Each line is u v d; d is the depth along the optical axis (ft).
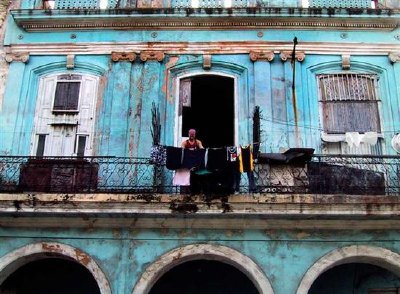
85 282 40.83
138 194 34.35
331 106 41.11
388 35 42.68
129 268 34.83
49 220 35.68
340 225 35.22
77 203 34.47
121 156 39.01
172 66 41.96
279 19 42.27
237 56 42.11
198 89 46.19
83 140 40.37
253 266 34.53
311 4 43.91
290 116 40.16
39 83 42.16
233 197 34.01
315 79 41.81
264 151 39.01
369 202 33.96
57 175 37.50
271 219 34.99
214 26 42.52
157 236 35.58
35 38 43.01
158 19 42.37
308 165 36.29
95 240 35.65
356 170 36.50
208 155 34.83
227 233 35.47
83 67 42.29
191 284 40.65
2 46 42.80
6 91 41.45
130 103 40.73
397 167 37.11
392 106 40.65
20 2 44.75
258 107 37.17
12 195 34.63
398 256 34.76
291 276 34.30
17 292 39.83
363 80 41.86
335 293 39.42
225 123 52.80
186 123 53.06
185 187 36.01
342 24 42.52
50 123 40.91
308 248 35.04
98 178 37.55
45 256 36.42
